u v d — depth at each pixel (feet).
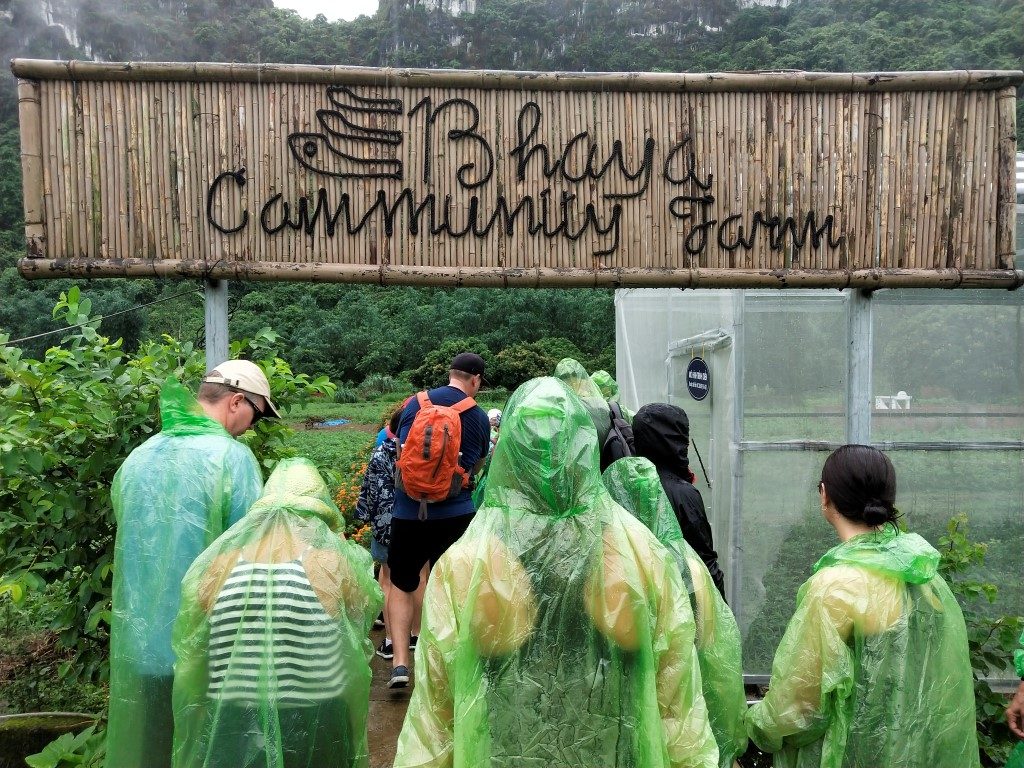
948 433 14.52
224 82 10.44
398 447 12.58
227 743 6.52
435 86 10.61
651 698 5.64
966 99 10.84
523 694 5.59
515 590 5.64
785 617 14.19
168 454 7.80
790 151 10.86
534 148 10.74
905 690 6.88
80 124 10.31
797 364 14.35
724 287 10.93
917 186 10.85
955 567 11.20
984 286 10.81
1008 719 8.27
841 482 7.37
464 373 12.89
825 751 7.09
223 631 6.70
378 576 16.22
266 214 10.51
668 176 10.82
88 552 11.55
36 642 17.04
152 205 10.40
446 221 10.71
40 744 12.53
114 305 87.76
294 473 7.56
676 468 9.98
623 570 5.72
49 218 10.27
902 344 14.56
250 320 131.75
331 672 6.84
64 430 11.03
